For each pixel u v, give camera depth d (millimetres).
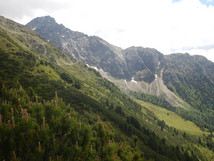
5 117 9664
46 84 164375
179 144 191250
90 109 144875
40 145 8875
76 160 10453
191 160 124938
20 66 179625
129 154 16234
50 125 10992
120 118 153000
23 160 8336
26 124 9148
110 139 15445
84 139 11938
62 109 13094
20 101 11914
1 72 148250
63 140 11109
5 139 8117
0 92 12273
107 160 12828
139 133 135000
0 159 7695
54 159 9461
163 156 106938
